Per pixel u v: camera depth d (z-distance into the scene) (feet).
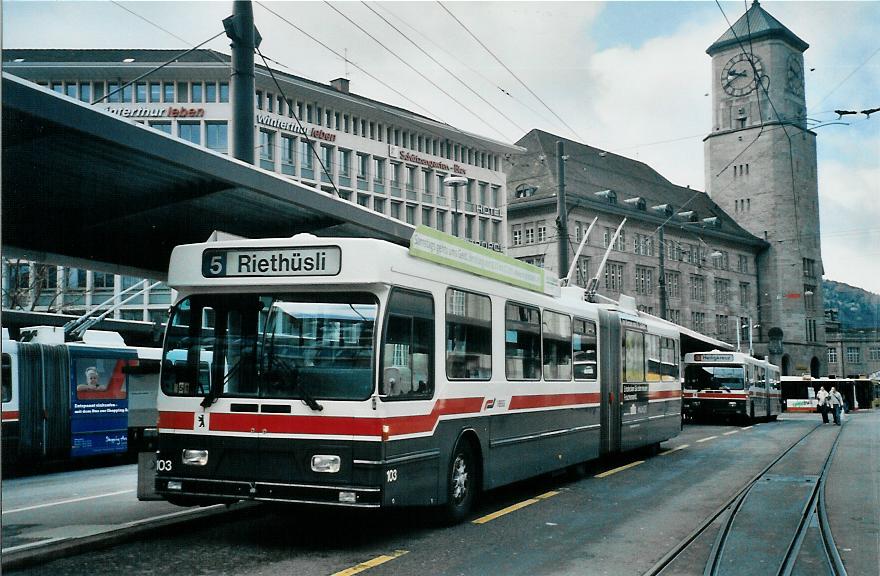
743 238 280.31
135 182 43.11
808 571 25.48
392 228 56.03
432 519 32.48
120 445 67.05
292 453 27.07
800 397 200.44
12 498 42.37
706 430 107.45
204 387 28.32
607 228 264.11
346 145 221.66
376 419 26.71
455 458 32.17
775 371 151.23
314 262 27.81
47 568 24.77
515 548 28.48
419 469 29.09
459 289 32.96
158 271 63.52
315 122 216.13
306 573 24.40
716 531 32.09
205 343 28.60
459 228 248.73
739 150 274.36
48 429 61.11
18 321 87.15
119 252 57.47
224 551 27.43
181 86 201.46
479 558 26.84
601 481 47.88
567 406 45.19
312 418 27.04
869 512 36.70
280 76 203.92
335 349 27.43
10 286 121.70
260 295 28.37
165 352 28.99
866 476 50.85
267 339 27.99
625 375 55.93
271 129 204.33
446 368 31.45
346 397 26.96
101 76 198.49
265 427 27.37
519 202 262.88
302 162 212.23
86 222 49.08
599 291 257.55
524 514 35.68
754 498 40.93
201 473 27.89
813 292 266.36
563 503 39.04
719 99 271.08
